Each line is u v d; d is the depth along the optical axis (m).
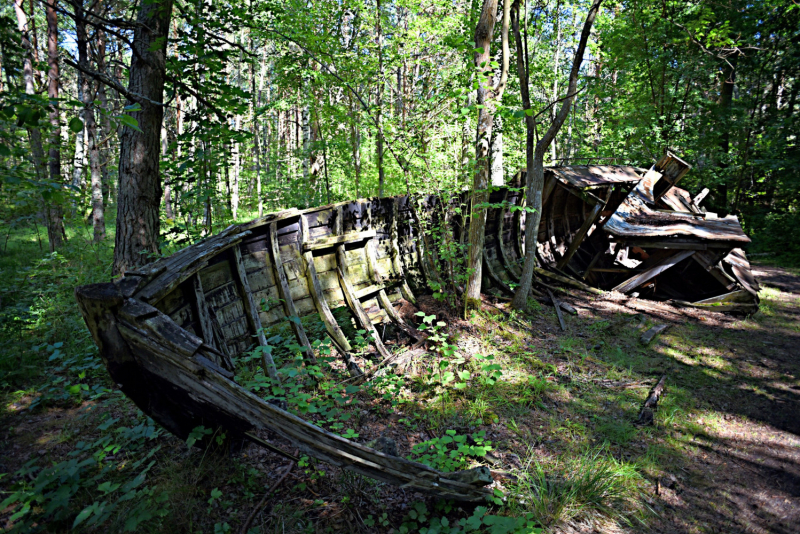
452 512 3.03
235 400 2.80
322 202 11.95
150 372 2.84
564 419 4.43
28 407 3.69
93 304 2.69
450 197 6.73
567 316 7.38
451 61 12.54
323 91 11.10
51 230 8.77
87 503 2.70
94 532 2.52
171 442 3.38
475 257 6.69
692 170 14.05
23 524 2.42
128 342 2.77
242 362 4.20
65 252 8.27
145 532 2.55
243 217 16.55
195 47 5.15
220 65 5.33
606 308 7.85
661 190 10.32
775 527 3.19
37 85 8.27
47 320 5.12
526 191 7.13
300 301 5.19
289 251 5.16
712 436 4.31
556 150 18.25
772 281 10.02
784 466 3.89
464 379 4.55
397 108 12.54
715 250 7.93
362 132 11.32
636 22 13.32
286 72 10.67
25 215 8.14
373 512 2.98
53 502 2.38
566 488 3.37
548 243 10.08
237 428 3.02
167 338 2.68
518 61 6.49
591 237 11.20
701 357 6.05
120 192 5.21
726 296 7.88
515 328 6.61
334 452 2.81
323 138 11.62
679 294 8.61
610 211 11.15
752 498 3.49
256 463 3.30
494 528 2.61
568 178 8.66
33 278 6.50
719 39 11.38
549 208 9.85
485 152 6.60
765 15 12.62
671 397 4.94
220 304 4.17
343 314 5.53
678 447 4.11
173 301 3.49
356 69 9.94
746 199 15.36
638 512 3.28
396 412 4.25
